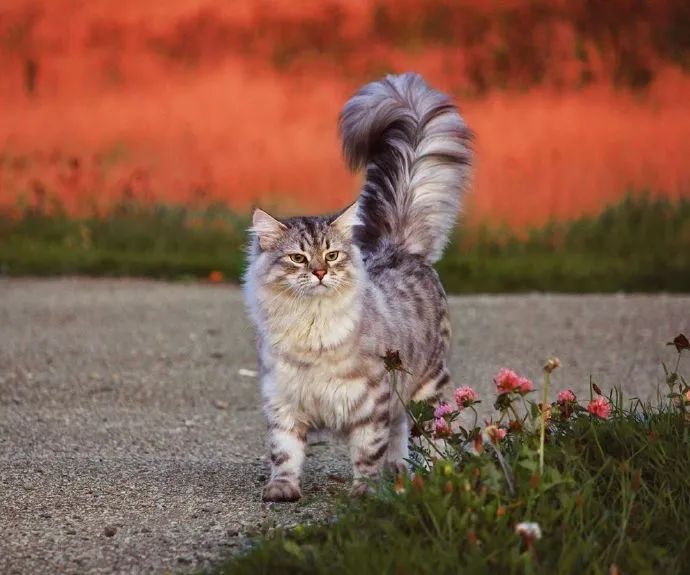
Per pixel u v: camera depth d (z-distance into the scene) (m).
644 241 22.47
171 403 11.69
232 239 23.09
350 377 8.20
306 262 8.19
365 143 10.44
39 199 24.34
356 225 9.74
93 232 23.41
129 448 9.87
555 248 22.59
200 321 16.11
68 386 12.37
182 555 7.06
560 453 7.27
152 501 8.20
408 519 6.58
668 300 17.42
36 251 22.44
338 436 8.63
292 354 8.20
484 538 6.29
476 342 14.43
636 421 8.04
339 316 8.12
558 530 6.44
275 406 8.38
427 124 10.15
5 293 18.67
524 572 5.95
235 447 9.95
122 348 14.33
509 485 6.74
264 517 7.80
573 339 14.48
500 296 18.41
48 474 8.91
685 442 7.54
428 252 9.98
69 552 7.14
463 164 10.17
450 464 7.01
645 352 13.62
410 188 9.98
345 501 7.29
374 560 6.05
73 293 18.67
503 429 7.45
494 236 22.92
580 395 11.58
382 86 10.54
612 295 18.34
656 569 6.10
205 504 8.12
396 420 9.05
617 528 6.49
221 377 12.84
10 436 10.24
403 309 8.95
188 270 21.05
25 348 14.27
